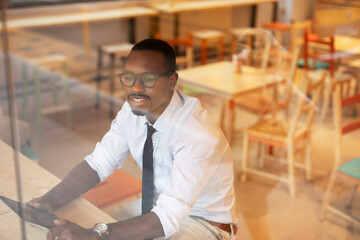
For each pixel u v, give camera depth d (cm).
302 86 192
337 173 159
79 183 82
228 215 93
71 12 289
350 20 229
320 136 185
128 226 77
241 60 204
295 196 162
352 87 189
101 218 77
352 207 154
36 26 263
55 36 256
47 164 85
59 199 79
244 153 177
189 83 184
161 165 85
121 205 80
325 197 159
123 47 239
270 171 172
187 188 82
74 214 77
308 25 228
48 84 178
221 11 241
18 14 271
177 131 83
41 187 79
